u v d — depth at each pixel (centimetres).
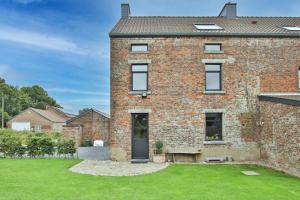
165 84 1858
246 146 1842
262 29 1962
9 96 8644
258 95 1847
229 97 1859
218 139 1861
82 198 978
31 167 1555
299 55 1889
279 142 1563
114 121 1847
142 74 1886
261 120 1802
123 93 1850
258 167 1655
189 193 1053
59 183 1191
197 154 1830
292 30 1948
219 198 991
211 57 1872
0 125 7156
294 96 1673
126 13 2234
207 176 1366
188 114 1847
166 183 1210
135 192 1061
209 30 1919
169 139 1836
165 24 2073
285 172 1486
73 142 1995
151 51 1864
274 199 987
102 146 3469
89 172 1440
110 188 1119
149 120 1842
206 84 1889
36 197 981
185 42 1877
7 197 974
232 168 1606
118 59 1861
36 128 6456
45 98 10281
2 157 1966
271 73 1877
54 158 1930
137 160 1792
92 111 3788
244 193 1058
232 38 1881
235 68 1872
